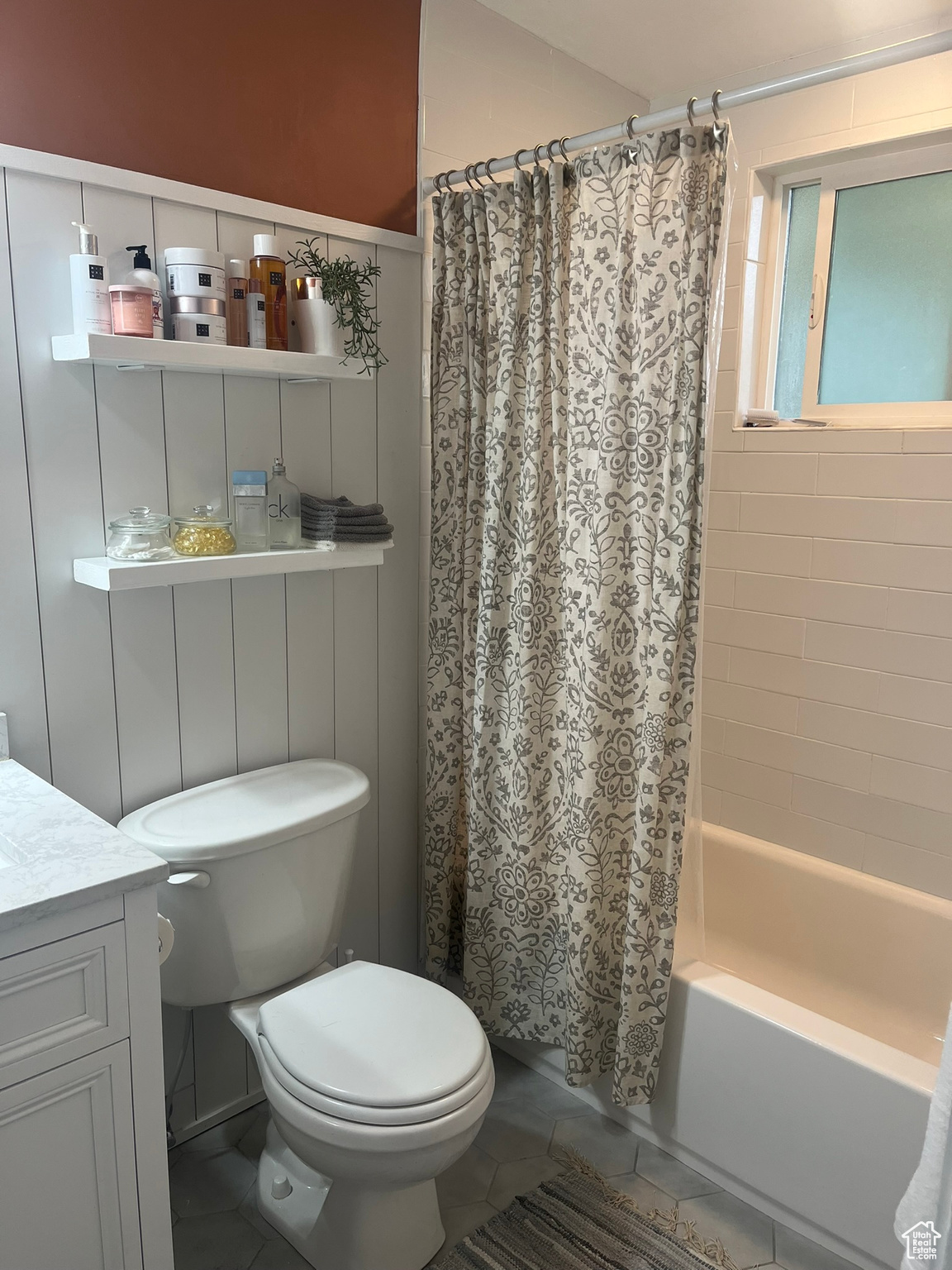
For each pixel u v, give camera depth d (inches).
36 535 61.1
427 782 86.7
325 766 78.5
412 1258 64.2
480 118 86.0
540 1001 81.7
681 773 70.1
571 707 74.9
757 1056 67.9
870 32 86.4
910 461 85.3
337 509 72.3
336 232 75.5
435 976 89.3
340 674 82.1
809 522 92.5
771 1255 65.9
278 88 70.3
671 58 93.4
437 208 78.4
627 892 76.1
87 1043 47.6
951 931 84.5
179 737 71.1
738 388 96.8
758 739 99.2
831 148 90.1
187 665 70.6
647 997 72.4
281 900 68.2
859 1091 62.6
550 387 73.8
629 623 71.7
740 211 95.7
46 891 44.7
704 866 100.7
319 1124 55.6
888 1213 62.2
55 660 63.1
